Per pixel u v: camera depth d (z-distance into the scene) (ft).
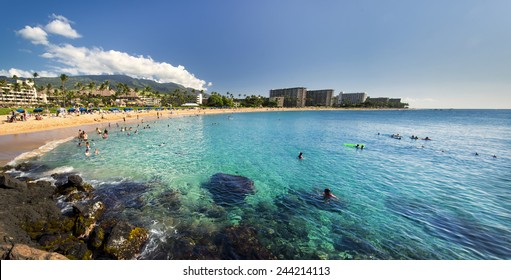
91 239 25.43
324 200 41.09
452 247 28.04
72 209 33.09
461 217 35.76
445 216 35.99
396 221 34.09
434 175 57.93
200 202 38.19
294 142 104.32
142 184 45.37
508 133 152.66
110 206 35.14
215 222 31.89
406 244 28.45
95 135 105.19
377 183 51.03
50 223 28.25
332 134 135.13
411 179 54.34
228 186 45.65
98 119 161.48
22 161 58.85
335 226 32.19
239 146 92.07
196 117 259.60
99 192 40.19
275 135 127.34
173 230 29.35
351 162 69.51
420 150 89.97
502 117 392.06
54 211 30.81
